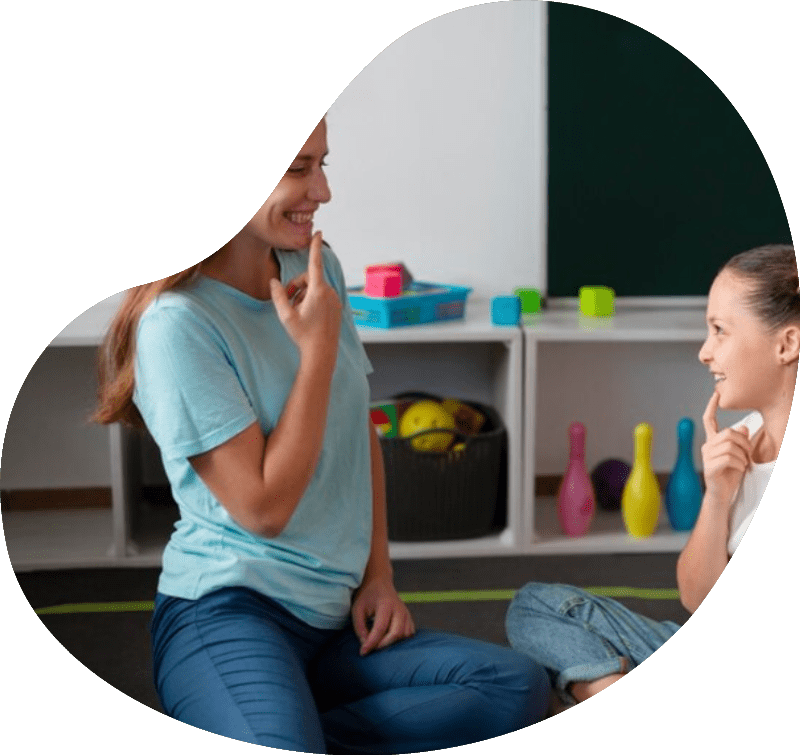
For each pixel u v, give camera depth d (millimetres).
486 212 1954
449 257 2002
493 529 2137
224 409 1258
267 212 1318
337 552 1382
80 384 1702
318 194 1341
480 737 1347
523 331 2000
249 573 1310
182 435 1263
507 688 1343
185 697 1275
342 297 1479
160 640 1332
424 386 2225
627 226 1930
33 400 1700
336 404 1393
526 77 1837
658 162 1863
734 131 1795
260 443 1270
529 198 1950
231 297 1336
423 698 1338
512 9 1795
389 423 2119
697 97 1806
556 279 2018
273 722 1233
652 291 1973
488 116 1863
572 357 2109
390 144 1883
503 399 2137
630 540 2037
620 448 2152
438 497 2064
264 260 1382
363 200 1934
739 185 1812
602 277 1985
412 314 2023
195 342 1271
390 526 2084
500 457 2111
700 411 2109
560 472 2154
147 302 1287
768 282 1514
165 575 1347
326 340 1265
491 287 2039
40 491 1722
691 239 1901
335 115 1843
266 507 1257
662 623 1593
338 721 1354
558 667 1504
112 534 1783
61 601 1702
